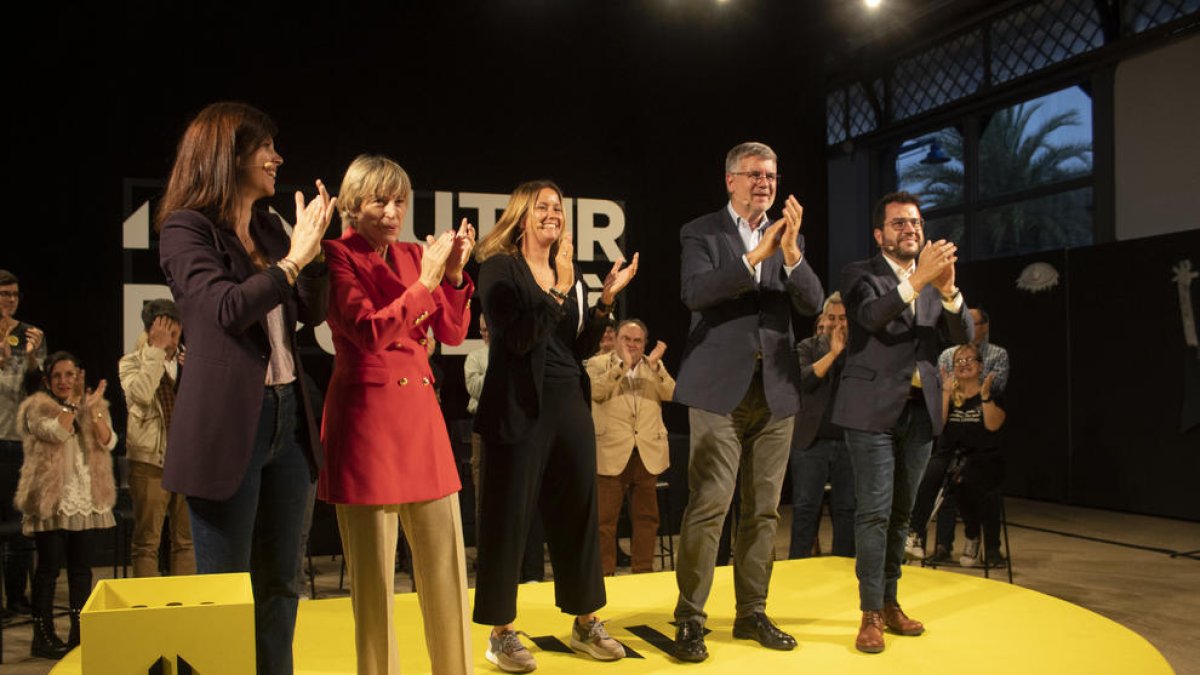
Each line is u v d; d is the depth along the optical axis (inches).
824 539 279.7
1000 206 388.2
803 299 118.6
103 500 178.2
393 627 95.0
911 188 434.9
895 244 127.5
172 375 189.6
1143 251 313.3
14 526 182.9
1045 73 356.5
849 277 128.4
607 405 203.8
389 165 96.9
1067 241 361.1
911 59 421.4
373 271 94.4
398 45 291.9
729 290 114.3
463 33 298.8
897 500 128.0
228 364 76.3
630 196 317.4
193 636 66.6
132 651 65.7
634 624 132.7
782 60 335.9
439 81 296.2
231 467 75.7
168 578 74.0
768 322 119.7
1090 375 332.2
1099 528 293.1
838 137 467.8
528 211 115.1
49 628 173.3
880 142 439.2
